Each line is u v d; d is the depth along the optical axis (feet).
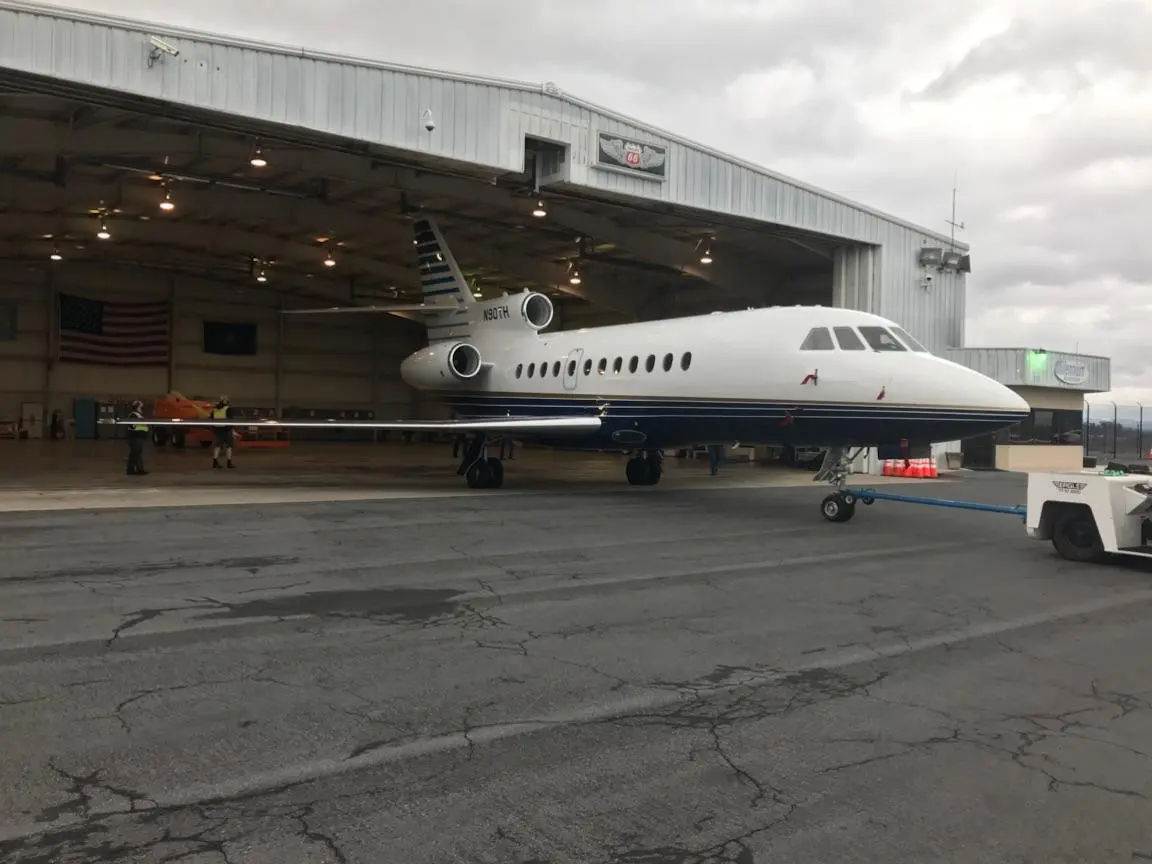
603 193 61.21
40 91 43.60
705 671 17.76
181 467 77.36
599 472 82.58
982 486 72.18
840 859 10.34
